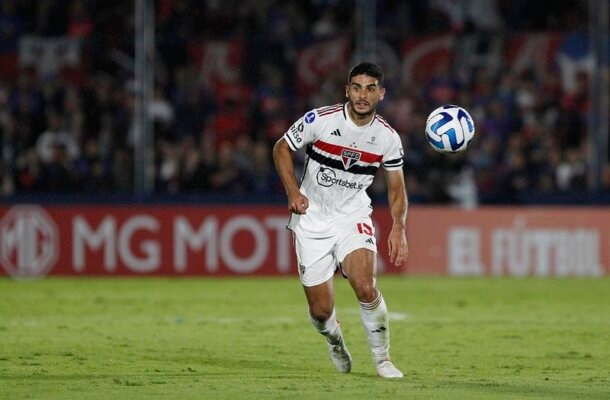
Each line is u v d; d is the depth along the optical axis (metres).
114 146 69.31
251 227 64.31
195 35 73.75
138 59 64.12
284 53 73.94
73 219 63.66
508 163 69.38
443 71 73.69
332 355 28.75
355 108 26.58
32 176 67.62
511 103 73.00
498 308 49.16
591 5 66.62
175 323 42.25
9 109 70.31
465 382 26.81
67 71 72.06
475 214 65.81
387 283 61.22
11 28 74.12
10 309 47.25
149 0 65.38
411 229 65.81
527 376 28.78
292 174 27.41
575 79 73.94
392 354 33.81
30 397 23.80
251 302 51.06
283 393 24.42
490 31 71.75
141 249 64.00
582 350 35.06
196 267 64.06
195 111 72.19
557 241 65.56
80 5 73.69
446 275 65.69
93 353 33.19
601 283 61.88
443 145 28.61
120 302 50.56
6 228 63.59
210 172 68.00
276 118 72.25
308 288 27.78
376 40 73.56
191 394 24.27
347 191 27.70
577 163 69.94
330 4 75.50
